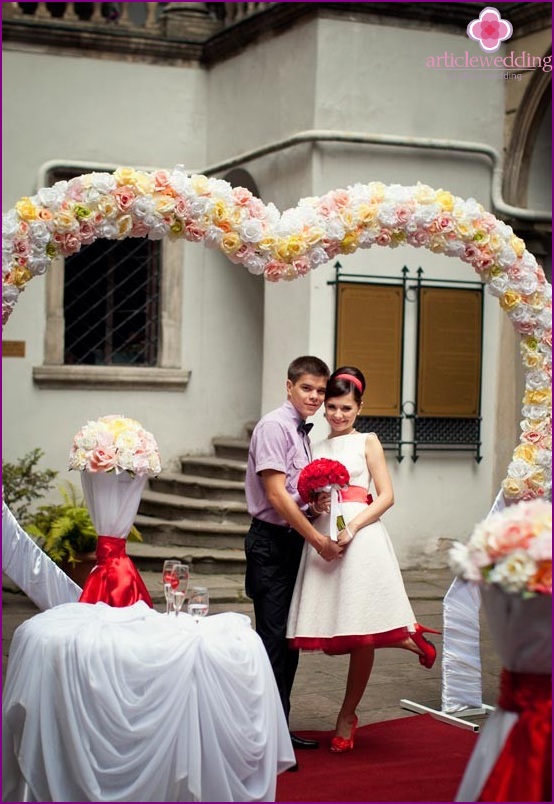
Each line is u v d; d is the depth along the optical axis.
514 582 3.41
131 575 5.07
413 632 5.29
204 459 11.22
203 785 4.21
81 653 4.14
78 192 5.00
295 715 5.95
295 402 5.43
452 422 10.02
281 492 5.21
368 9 9.52
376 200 5.58
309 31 9.50
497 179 10.02
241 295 11.77
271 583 5.37
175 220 5.15
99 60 11.02
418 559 9.97
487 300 10.13
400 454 9.84
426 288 9.82
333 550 5.19
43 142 10.88
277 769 4.59
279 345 9.88
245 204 5.26
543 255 10.19
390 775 4.93
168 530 9.98
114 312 11.41
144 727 4.12
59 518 8.24
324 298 9.47
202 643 4.24
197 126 11.41
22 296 10.80
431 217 5.66
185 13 11.41
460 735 5.59
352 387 5.48
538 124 9.91
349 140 9.38
